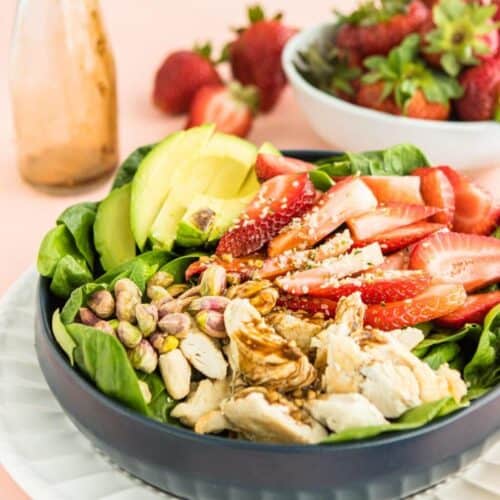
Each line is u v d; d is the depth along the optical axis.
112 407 0.60
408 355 0.61
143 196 0.71
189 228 0.69
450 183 0.72
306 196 0.70
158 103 0.96
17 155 0.89
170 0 1.13
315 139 0.94
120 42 1.05
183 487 0.60
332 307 0.65
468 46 0.87
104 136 0.87
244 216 0.69
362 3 0.95
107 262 0.69
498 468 0.63
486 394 0.60
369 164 0.73
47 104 0.86
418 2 0.91
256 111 0.95
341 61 0.91
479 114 0.87
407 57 0.88
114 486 0.62
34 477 0.62
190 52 0.96
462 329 0.65
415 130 0.84
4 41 1.02
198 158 0.73
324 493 0.58
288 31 0.96
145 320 0.63
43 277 0.67
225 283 0.66
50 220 0.84
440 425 0.58
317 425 0.60
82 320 0.64
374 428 0.58
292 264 0.67
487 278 0.67
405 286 0.65
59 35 0.85
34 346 0.69
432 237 0.68
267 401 0.59
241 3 1.13
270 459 0.58
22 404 0.66
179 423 0.62
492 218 0.71
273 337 0.62
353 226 0.69
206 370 0.62
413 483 0.59
